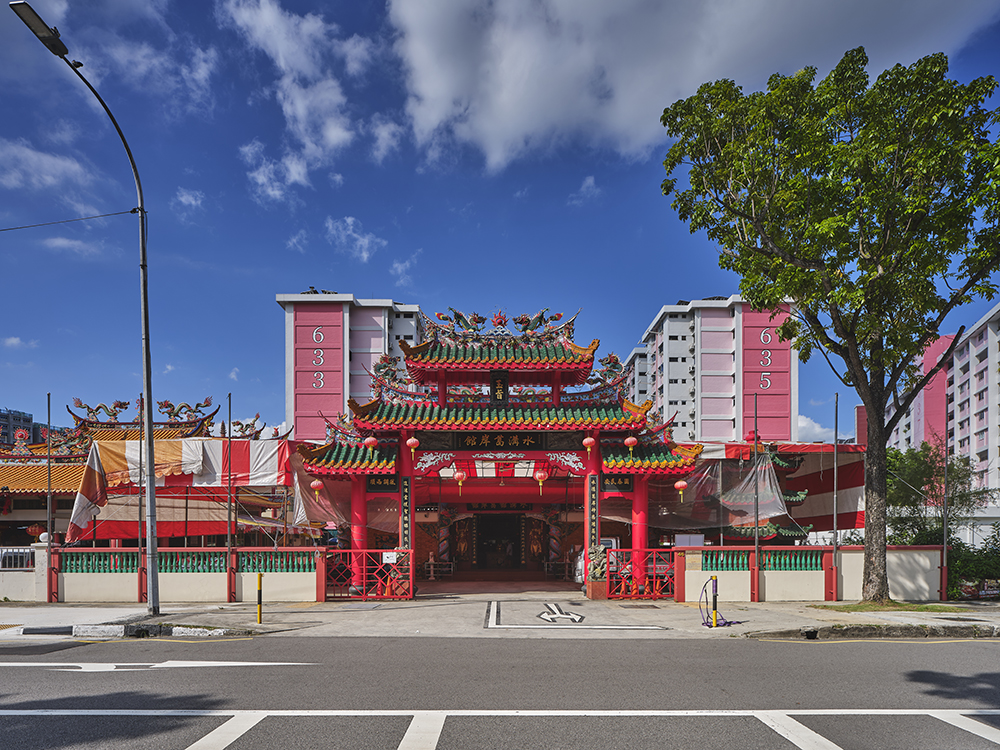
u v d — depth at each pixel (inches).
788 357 2679.6
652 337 3189.0
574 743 246.7
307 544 1058.7
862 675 360.5
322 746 242.2
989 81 548.7
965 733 260.4
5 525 1099.3
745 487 849.5
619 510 848.3
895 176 581.3
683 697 311.4
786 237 676.7
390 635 494.0
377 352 2672.2
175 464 739.4
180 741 247.9
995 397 2434.8
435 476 935.7
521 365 737.0
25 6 453.4
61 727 264.8
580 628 523.8
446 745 243.6
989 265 591.8
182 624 518.3
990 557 754.8
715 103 669.9
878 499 646.5
